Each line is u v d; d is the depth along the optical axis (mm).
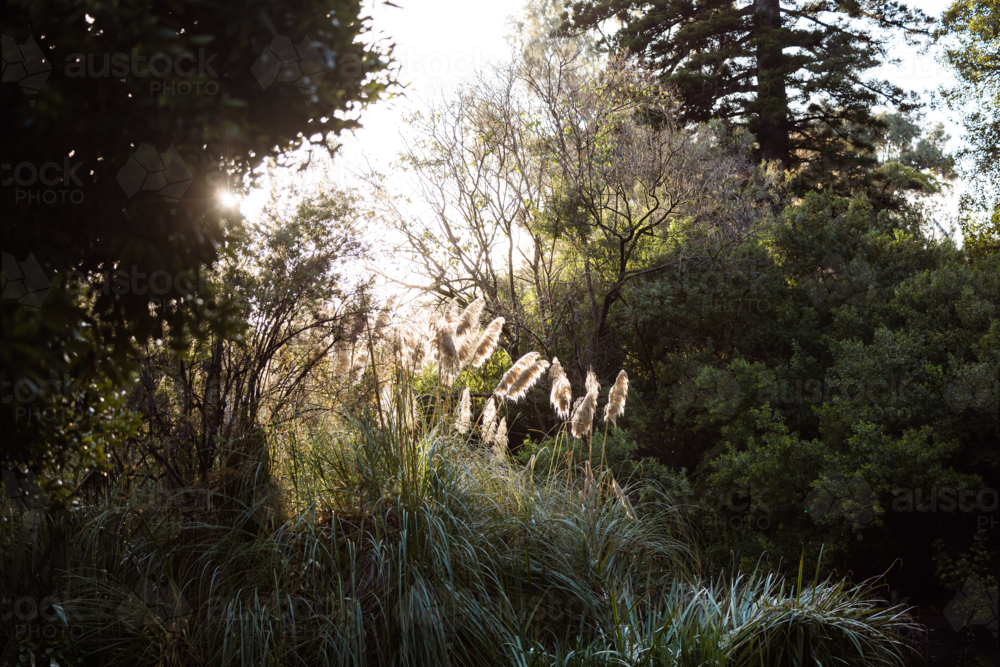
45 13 1828
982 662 5906
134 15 1840
